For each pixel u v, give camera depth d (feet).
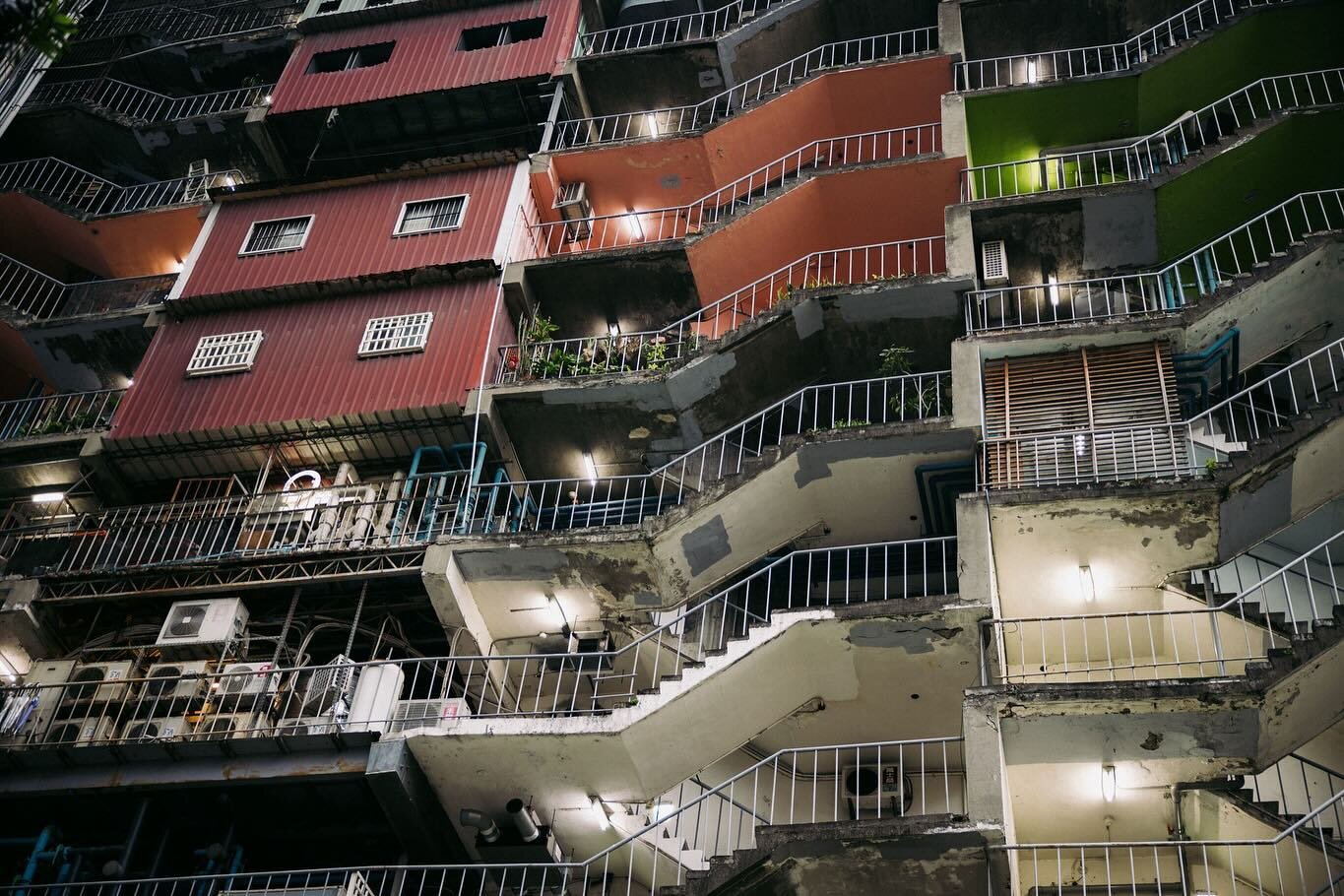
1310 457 61.46
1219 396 72.64
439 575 71.92
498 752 65.26
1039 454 68.08
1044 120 89.30
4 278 106.01
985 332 73.41
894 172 85.46
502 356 85.05
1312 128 76.54
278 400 84.43
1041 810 61.77
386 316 88.22
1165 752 56.80
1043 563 65.31
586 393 80.33
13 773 68.33
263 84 115.34
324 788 66.85
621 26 114.52
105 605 77.92
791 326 78.64
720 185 98.89
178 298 92.22
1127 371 71.20
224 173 110.11
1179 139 88.38
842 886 53.93
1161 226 80.02
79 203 110.11
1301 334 72.08
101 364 98.43
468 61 105.81
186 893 67.15
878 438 69.36
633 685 72.38
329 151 107.55
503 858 66.59
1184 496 61.72
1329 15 84.94
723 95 99.45
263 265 94.43
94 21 119.55
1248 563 66.69
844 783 67.36
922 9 102.94
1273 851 56.39
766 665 63.82
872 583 74.54
